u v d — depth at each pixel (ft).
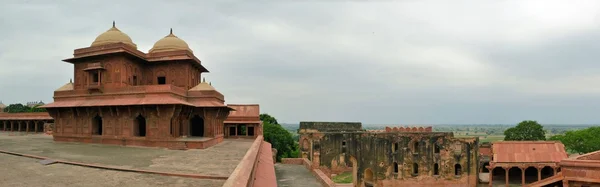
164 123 92.73
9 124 207.31
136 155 73.61
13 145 94.68
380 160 149.28
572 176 64.18
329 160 151.02
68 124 110.11
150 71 124.57
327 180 91.76
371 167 149.59
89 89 105.40
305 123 173.27
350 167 156.15
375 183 148.77
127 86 102.73
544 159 140.15
